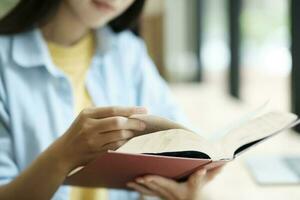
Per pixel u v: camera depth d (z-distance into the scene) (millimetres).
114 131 685
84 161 751
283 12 1695
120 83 1167
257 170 1151
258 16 2164
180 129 693
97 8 1000
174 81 3355
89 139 700
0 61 996
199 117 2160
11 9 1036
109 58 1171
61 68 1078
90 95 1102
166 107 1224
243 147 766
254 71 2268
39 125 975
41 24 1069
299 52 1392
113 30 1239
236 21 2506
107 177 868
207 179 916
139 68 1245
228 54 2654
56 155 746
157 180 860
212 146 728
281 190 1019
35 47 1021
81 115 708
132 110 698
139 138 672
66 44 1104
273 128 772
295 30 1389
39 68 1018
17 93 979
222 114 2229
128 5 1115
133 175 853
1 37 1027
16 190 798
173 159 710
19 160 959
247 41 2400
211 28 3158
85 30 1116
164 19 3057
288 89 1460
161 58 3080
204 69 3396
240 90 2529
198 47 3414
